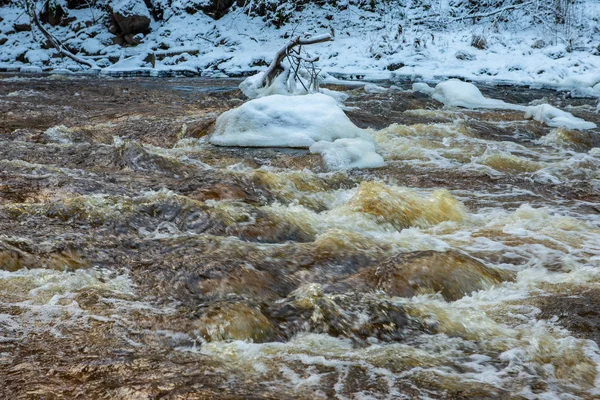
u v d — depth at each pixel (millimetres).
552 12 19984
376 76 17641
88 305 4180
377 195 6223
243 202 6219
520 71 17500
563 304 4402
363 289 4672
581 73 17141
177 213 5664
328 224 5840
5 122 10484
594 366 3656
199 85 15906
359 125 10766
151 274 4703
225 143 9062
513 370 3598
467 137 9977
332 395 3289
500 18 20672
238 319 3965
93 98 13312
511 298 4516
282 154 8656
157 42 21453
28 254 4738
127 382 3348
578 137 10164
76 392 3254
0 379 3350
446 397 3309
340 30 21141
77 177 6672
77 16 22297
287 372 3496
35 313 4039
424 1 21938
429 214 6176
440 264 4734
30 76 18000
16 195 6082
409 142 9445
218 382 3367
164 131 9797
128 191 6398
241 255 4977
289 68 12648
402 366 3584
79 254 4859
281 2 22000
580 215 6555
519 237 5676
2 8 23438
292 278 4824
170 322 3969
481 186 7547
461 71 17703
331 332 3986
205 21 22094
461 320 4121
